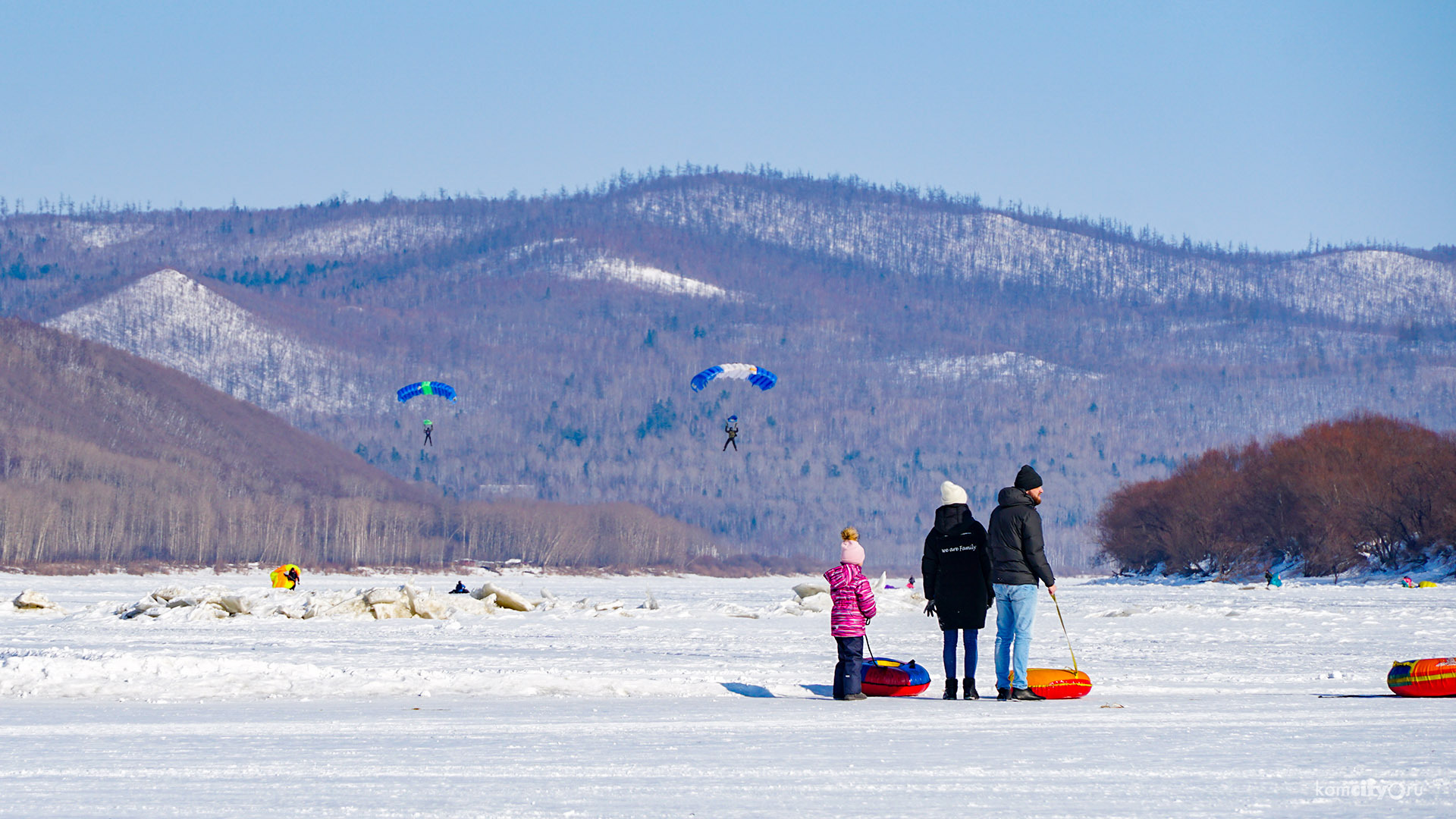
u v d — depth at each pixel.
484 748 29.28
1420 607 148.62
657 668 59.59
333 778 25.06
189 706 39.69
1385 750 28.17
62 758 27.88
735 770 25.92
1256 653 70.12
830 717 35.72
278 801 22.52
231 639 89.12
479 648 78.38
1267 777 24.67
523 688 43.62
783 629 103.19
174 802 22.42
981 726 33.16
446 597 134.25
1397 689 41.53
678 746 29.52
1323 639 84.25
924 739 30.69
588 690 43.50
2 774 25.55
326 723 34.47
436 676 46.56
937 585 42.09
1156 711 36.94
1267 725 33.03
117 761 27.28
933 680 49.75
